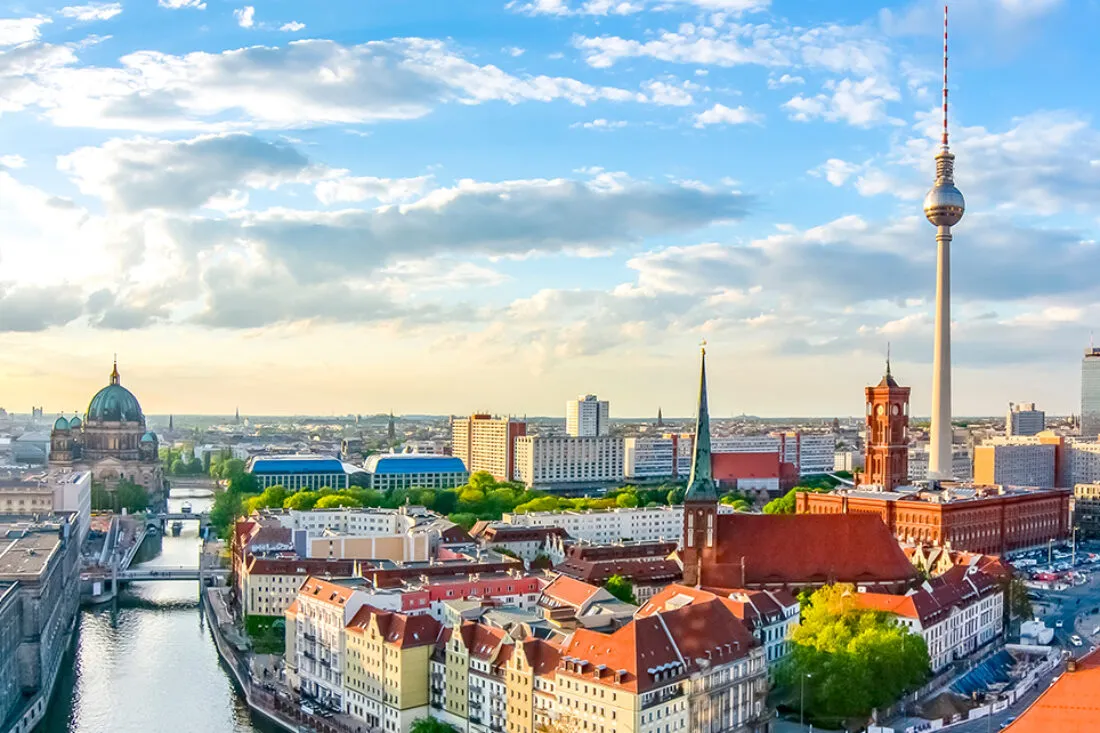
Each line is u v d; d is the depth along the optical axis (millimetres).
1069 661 161875
